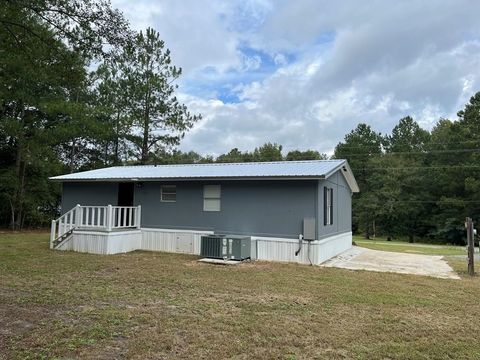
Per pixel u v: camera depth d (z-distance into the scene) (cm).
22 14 805
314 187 1087
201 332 462
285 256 1105
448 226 3309
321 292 698
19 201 2152
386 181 3766
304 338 449
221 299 634
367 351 411
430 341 447
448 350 419
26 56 887
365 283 791
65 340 425
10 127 1945
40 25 841
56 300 603
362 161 4216
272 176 1090
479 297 677
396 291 718
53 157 2230
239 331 469
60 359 374
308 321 516
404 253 1454
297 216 1102
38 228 2334
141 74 2389
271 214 1138
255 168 1297
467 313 571
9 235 1805
